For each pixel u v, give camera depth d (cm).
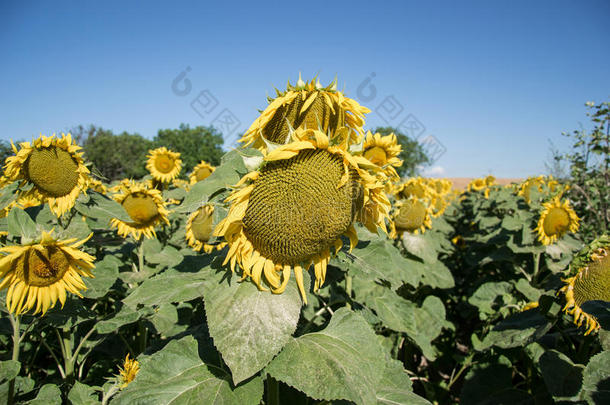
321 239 60
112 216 116
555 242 160
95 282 107
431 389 143
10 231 86
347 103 71
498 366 128
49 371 129
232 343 56
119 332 128
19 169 108
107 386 100
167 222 160
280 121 72
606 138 208
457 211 383
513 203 224
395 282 92
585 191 236
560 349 119
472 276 225
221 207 66
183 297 63
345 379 55
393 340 138
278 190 57
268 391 71
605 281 94
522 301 142
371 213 63
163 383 62
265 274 61
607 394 80
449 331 188
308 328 77
